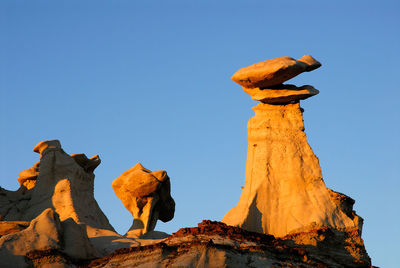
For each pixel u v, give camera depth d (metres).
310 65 62.28
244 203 62.00
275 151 63.50
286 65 60.56
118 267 53.22
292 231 59.72
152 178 68.19
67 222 58.34
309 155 63.34
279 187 62.44
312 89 63.88
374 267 59.59
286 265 53.50
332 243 59.44
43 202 66.06
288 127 64.12
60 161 68.31
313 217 60.19
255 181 62.69
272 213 61.31
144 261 52.78
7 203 66.69
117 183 69.56
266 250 53.84
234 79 63.03
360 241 60.44
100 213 68.94
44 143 69.31
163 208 71.44
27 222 60.34
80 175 68.88
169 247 53.31
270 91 63.62
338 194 65.19
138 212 69.50
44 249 54.91
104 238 62.09
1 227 59.12
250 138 64.56
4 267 53.31
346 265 58.94
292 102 64.81
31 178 70.50
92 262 54.94
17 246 54.72
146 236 67.25
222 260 51.75
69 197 65.75
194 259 51.66
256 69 61.69
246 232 56.22
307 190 62.06
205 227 55.78
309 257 55.31
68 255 55.66
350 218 64.56
